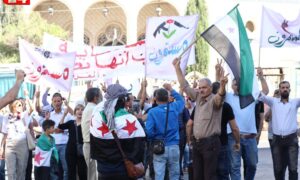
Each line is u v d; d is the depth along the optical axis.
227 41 8.84
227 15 8.87
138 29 45.47
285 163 10.38
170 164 9.34
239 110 10.10
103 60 13.32
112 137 6.61
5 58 33.59
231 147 9.83
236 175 9.83
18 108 10.98
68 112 10.68
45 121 10.80
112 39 45.75
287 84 10.29
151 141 9.34
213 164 8.17
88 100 9.34
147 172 13.23
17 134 10.90
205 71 36.97
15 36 34.34
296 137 10.33
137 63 13.16
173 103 9.44
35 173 10.85
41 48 11.59
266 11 12.15
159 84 23.78
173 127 9.28
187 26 10.94
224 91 8.00
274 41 12.16
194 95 8.49
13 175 10.87
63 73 11.51
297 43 12.19
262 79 10.79
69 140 10.12
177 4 42.94
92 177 9.46
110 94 6.68
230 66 8.78
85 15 45.44
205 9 37.47
